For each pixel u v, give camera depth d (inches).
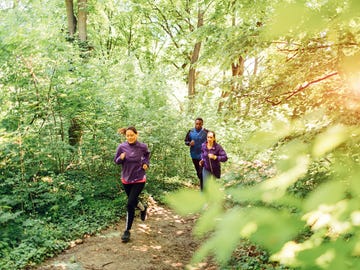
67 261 190.2
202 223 24.1
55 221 237.1
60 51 303.1
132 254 201.6
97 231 233.3
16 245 199.9
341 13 28.5
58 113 283.9
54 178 262.5
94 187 284.8
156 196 310.7
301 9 26.3
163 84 389.1
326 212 23.6
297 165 25.4
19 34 255.1
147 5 737.0
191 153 326.6
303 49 78.7
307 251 23.6
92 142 296.8
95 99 304.5
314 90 88.4
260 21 115.2
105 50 765.3
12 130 255.8
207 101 171.3
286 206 24.3
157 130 336.8
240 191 25.5
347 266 23.1
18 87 274.7
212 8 554.9
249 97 129.8
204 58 141.7
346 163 25.3
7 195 236.4
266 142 28.9
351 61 40.4
